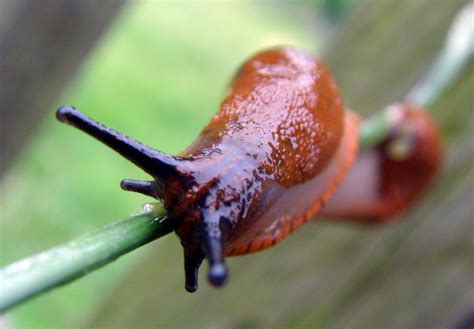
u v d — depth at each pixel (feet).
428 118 0.40
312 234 0.48
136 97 1.54
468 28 0.44
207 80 1.84
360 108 0.50
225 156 0.23
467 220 0.41
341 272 0.45
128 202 1.20
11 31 0.63
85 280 1.06
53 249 0.18
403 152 0.39
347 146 0.31
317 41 2.57
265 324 0.48
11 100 0.67
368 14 0.54
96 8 0.66
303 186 0.26
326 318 0.45
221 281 0.19
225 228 0.22
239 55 2.16
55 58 0.67
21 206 1.07
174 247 0.59
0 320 0.88
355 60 0.53
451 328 0.40
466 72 0.44
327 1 2.70
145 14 2.20
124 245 0.19
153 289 0.59
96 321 0.66
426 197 0.43
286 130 0.25
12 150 0.72
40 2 0.63
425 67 0.47
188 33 2.18
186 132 1.50
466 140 0.43
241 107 0.26
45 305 0.96
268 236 0.25
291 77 0.28
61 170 1.18
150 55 1.84
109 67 1.64
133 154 0.21
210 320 0.52
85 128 0.21
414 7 0.50
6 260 0.95
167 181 0.21
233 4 2.81
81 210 1.11
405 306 0.42
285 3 3.04
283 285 0.48
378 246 0.44
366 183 0.40
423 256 0.42
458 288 0.40
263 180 0.24
